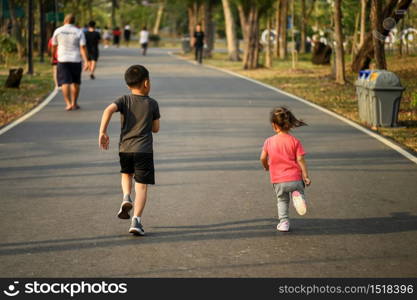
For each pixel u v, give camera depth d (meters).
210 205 19.84
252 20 82.25
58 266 14.65
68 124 36.06
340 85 60.47
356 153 28.69
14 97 48.06
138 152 16.83
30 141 30.86
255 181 23.08
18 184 22.50
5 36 80.00
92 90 53.38
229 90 55.28
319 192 21.66
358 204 20.17
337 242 16.41
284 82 63.62
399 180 23.56
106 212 19.05
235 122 37.12
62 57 41.47
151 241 16.36
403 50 85.88
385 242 16.45
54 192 21.41
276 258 15.18
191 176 23.78
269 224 17.92
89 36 62.78
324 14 100.25
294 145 17.03
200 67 84.62
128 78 17.20
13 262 14.87
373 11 47.81
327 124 37.19
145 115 17.00
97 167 25.31
